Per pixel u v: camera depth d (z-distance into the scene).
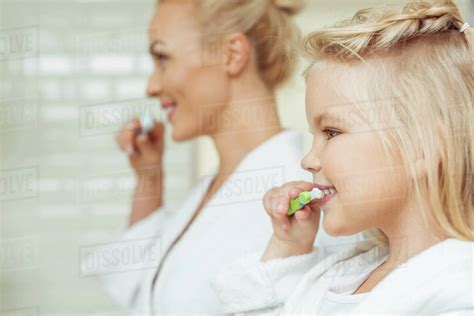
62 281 0.89
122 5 0.90
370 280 0.57
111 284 0.86
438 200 0.54
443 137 0.54
